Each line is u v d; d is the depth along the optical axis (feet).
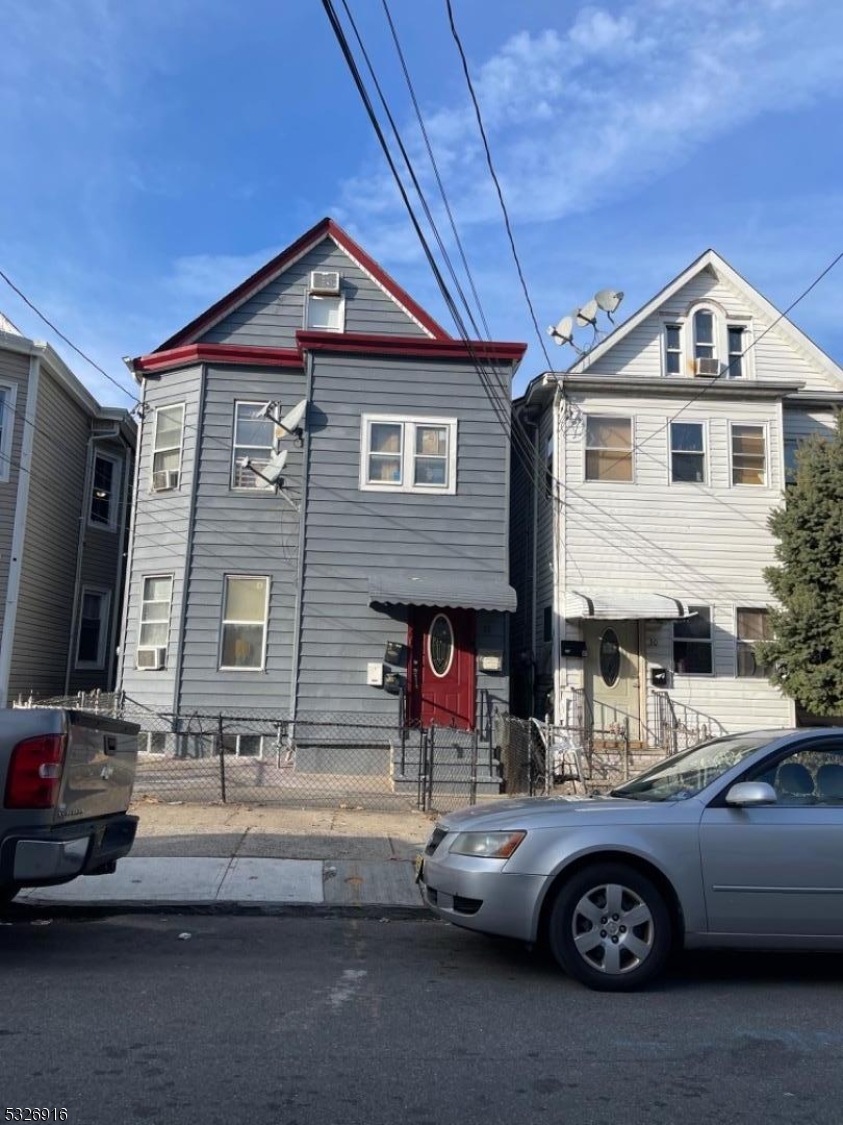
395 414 48.37
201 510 49.78
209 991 16.66
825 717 52.42
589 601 49.26
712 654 51.80
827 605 45.65
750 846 17.47
